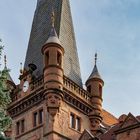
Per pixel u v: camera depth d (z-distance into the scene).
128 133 42.44
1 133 29.16
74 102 53.88
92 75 59.38
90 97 57.25
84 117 55.00
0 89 29.70
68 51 58.88
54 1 62.94
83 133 48.00
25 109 54.12
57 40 53.81
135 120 42.38
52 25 56.06
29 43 61.88
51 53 52.62
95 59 61.50
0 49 30.61
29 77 54.75
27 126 52.91
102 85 59.12
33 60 58.69
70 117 52.59
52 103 50.34
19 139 53.12
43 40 59.25
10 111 55.75
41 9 64.00
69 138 51.03
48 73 51.66
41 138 50.19
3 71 30.11
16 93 55.91
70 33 61.47
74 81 56.66
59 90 51.00
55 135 49.19
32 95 53.28
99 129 55.41
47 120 50.41
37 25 62.66
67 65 57.00
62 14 61.12
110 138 46.72
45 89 51.16
